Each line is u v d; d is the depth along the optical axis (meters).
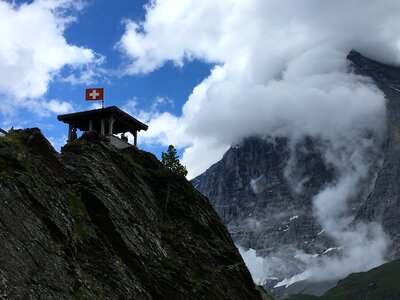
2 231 39.19
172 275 53.78
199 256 59.72
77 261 45.00
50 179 49.41
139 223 55.81
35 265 39.69
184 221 64.31
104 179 56.12
